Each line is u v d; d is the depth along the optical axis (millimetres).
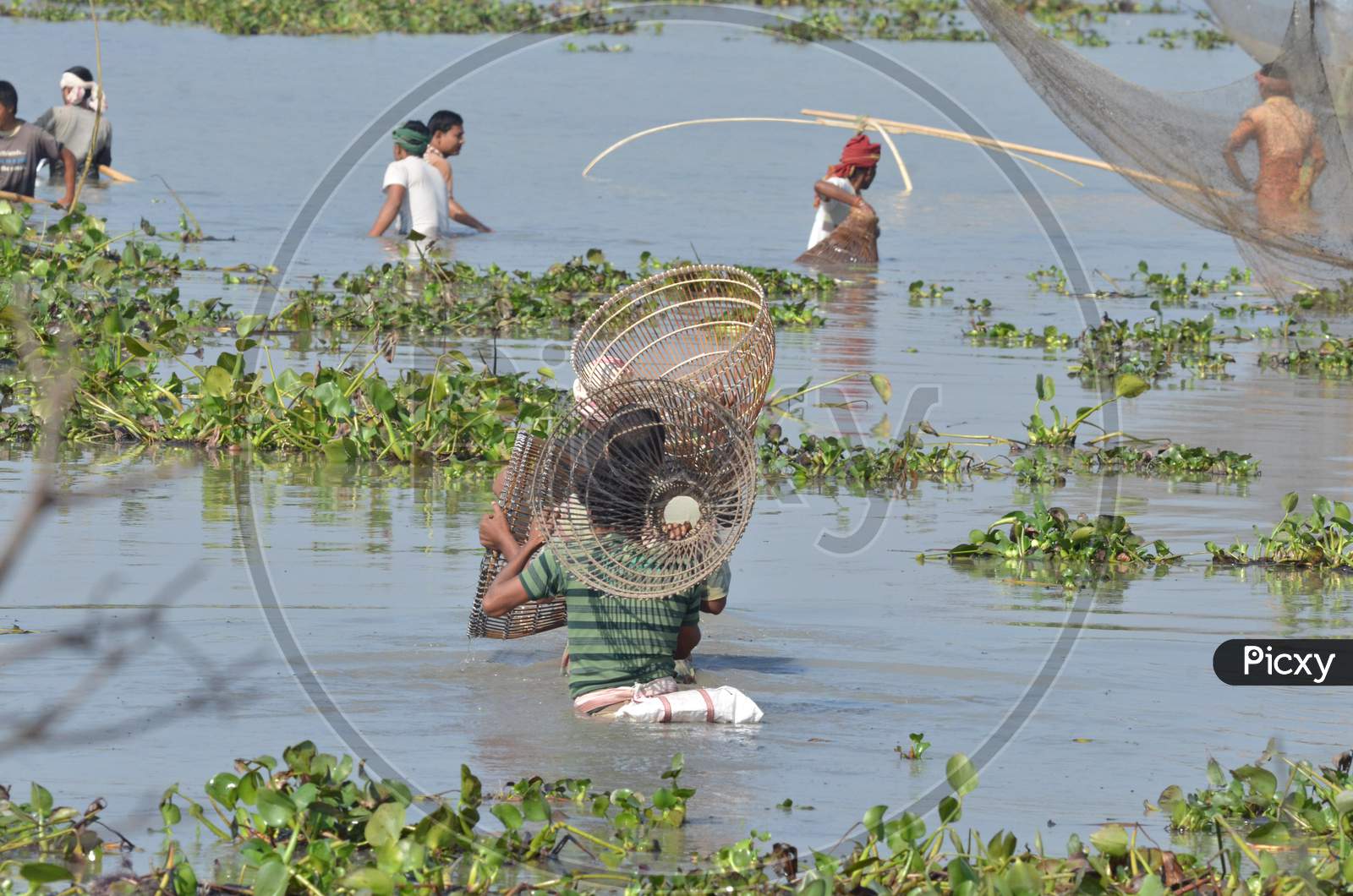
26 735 13070
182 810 18344
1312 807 19266
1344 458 40188
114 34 142875
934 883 17016
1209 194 49938
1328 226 49812
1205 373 51156
